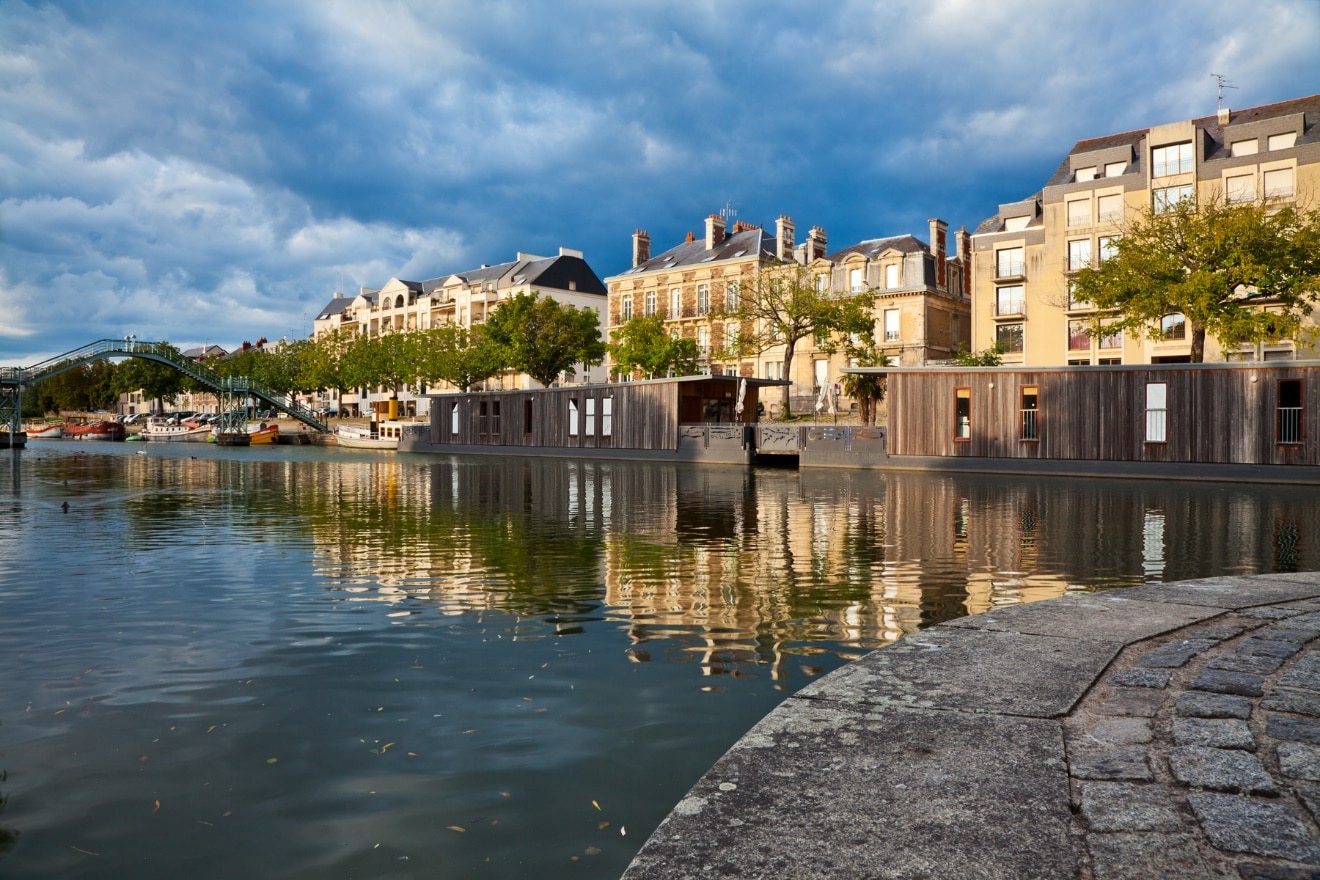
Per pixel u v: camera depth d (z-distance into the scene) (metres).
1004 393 29.95
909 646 4.69
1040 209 49.81
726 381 40.50
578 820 3.83
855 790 2.95
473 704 5.30
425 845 3.62
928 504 18.52
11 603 8.19
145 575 9.70
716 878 2.42
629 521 15.06
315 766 4.41
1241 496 20.70
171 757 4.54
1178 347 43.12
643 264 70.06
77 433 87.56
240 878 3.39
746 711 5.15
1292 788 2.85
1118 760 3.12
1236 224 31.62
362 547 11.85
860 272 55.38
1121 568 10.17
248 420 79.25
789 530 13.79
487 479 26.95
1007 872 2.41
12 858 3.53
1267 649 4.54
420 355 71.44
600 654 6.39
